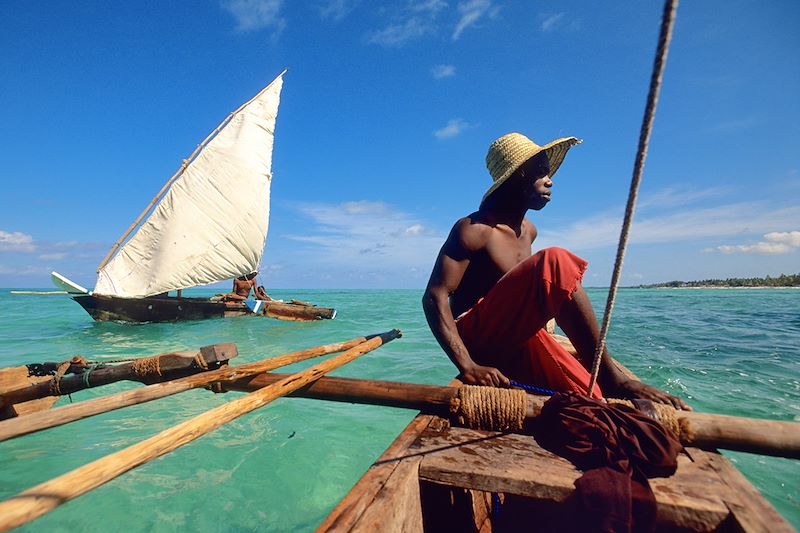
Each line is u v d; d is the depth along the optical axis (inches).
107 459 46.1
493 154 118.7
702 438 68.2
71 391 126.3
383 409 196.1
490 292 98.5
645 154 49.6
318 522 113.3
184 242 682.2
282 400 207.3
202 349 113.1
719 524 52.1
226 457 147.3
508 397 75.8
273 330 508.1
